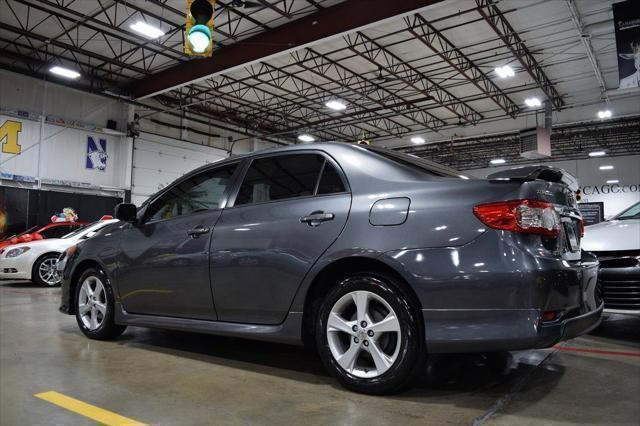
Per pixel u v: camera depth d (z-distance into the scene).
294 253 2.21
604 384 2.15
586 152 24.66
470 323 1.77
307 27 10.85
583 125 18.97
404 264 1.89
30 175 13.96
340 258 2.06
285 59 14.19
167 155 17.70
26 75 13.60
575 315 1.88
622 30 9.26
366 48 13.16
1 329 3.61
